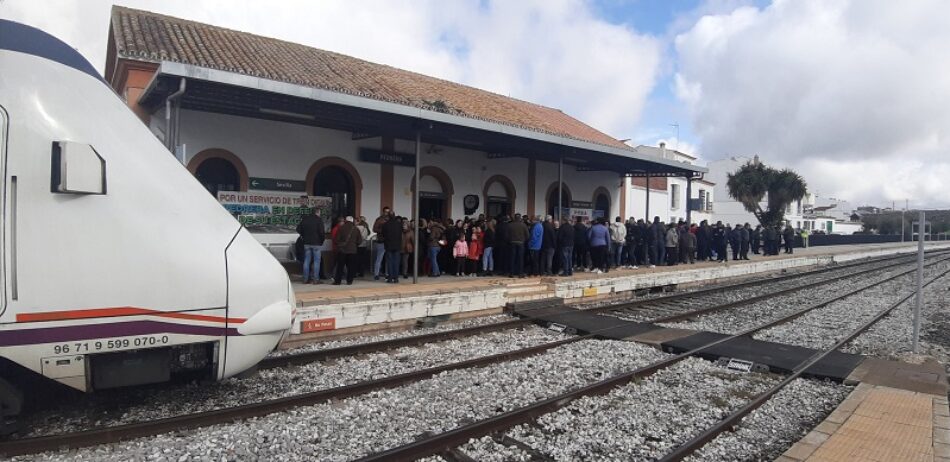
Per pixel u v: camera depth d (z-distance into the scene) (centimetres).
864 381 729
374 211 1645
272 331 547
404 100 1617
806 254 3175
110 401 586
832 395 701
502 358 813
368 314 1010
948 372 830
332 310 959
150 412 563
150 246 480
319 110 1231
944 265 3209
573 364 805
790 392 702
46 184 439
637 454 506
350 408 588
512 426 552
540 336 1013
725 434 557
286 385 672
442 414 586
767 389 720
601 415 596
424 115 1227
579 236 1759
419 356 837
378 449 493
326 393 611
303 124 1477
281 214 1446
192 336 502
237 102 1174
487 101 2305
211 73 927
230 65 1369
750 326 1161
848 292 1814
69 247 446
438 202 1852
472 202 1923
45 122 444
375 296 1021
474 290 1212
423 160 1767
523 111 2425
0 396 445
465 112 1806
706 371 796
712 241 2458
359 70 1912
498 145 1703
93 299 454
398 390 658
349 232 1259
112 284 462
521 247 1530
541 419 573
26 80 445
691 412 620
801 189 3994
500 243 1575
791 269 2825
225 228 535
